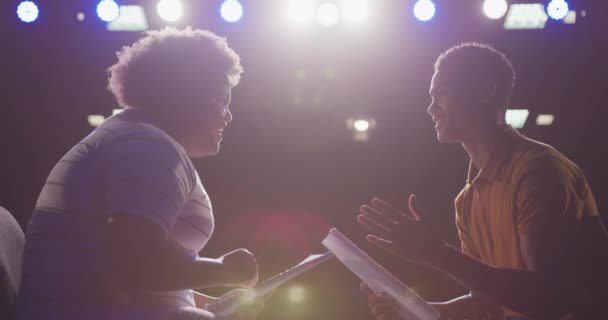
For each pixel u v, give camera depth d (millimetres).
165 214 1651
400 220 2105
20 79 7289
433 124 7453
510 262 2320
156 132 1769
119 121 1812
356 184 7668
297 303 5984
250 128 7586
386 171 7633
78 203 1711
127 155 1684
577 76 6969
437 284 6402
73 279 1672
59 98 7387
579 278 2092
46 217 1735
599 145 7227
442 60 2482
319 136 7582
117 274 1611
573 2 6660
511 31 6785
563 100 7109
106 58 7168
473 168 2564
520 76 6992
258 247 7559
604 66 6867
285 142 7637
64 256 1688
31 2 6934
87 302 1666
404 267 6547
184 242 1865
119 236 1593
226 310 1939
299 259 7484
